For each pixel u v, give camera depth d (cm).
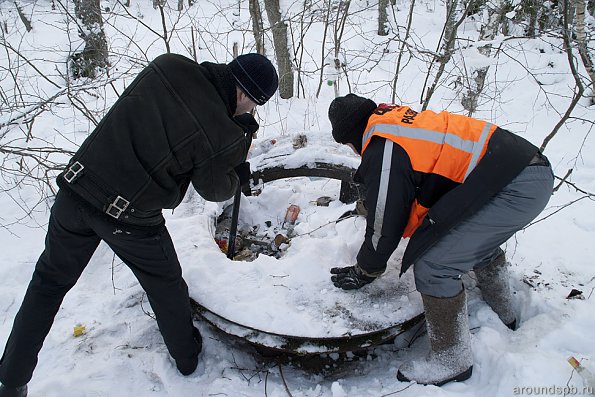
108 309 272
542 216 335
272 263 242
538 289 254
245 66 176
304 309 219
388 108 197
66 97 338
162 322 205
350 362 238
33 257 319
